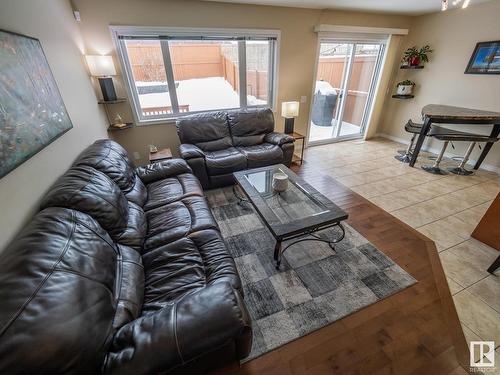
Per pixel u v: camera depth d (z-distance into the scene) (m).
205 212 1.90
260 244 2.16
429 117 3.28
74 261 0.99
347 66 4.41
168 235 1.65
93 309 0.88
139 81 3.28
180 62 3.40
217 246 1.55
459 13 3.63
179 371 0.92
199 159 2.89
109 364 0.80
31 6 1.71
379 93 4.66
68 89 2.13
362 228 2.38
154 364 0.79
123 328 0.93
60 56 2.10
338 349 1.37
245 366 1.30
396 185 3.22
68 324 0.76
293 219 1.82
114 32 2.83
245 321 0.95
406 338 1.42
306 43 3.83
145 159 3.65
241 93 3.88
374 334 1.44
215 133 3.38
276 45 3.63
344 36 3.99
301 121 4.42
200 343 0.84
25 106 1.37
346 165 3.88
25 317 0.71
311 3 3.29
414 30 4.32
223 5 3.13
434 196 2.94
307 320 1.51
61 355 0.70
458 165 3.79
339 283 1.77
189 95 3.64
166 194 2.20
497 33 3.29
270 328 1.47
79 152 2.13
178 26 3.03
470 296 1.67
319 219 1.79
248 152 3.18
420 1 3.28
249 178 2.48
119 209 1.57
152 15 2.88
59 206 1.29
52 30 2.01
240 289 1.28
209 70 3.59
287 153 3.40
